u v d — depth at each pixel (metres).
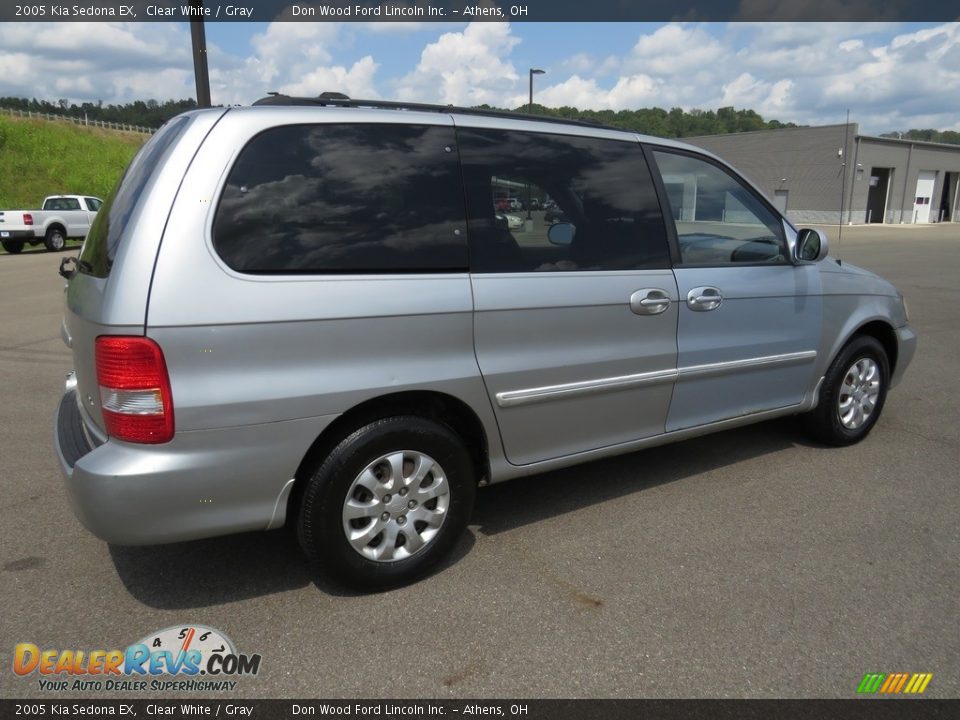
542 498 3.92
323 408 2.69
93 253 2.87
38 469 4.27
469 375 3.01
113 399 2.46
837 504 3.83
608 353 3.44
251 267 2.58
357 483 2.83
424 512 3.03
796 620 2.78
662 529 3.54
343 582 2.90
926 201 44.69
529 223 3.23
